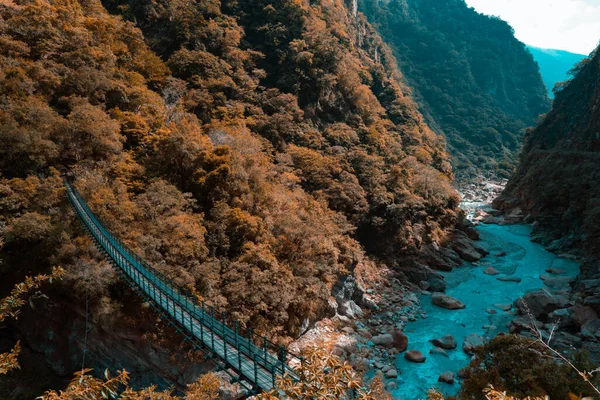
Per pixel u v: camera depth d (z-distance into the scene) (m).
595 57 94.69
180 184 35.50
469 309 39.84
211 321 18.06
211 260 28.89
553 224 67.81
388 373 28.08
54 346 26.09
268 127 55.66
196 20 66.31
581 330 31.67
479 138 170.38
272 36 71.25
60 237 24.59
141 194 30.81
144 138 38.25
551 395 15.56
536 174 81.94
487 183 135.12
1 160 28.44
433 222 57.53
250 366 14.51
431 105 184.50
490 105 189.00
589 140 78.94
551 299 36.44
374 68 90.50
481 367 18.95
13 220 24.69
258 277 28.59
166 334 23.62
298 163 52.25
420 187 60.78
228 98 59.81
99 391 5.83
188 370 22.89
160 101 46.84
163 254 27.05
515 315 37.88
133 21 64.06
